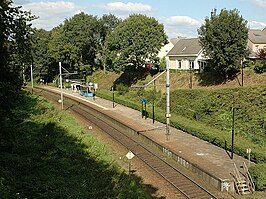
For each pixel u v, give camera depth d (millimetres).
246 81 40156
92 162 23406
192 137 30953
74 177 20047
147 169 23250
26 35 23359
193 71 51875
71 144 27125
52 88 77375
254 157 23375
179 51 63844
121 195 17750
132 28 57375
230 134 29672
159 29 58531
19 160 20578
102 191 18031
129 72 64500
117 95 58219
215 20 41219
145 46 57469
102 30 81375
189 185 20250
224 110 33938
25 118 33344
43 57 82688
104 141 30828
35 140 25875
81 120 40250
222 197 18516
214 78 45375
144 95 52062
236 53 40219
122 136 32969
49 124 32000
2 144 22078
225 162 23297
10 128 23547
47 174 19781
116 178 20500
